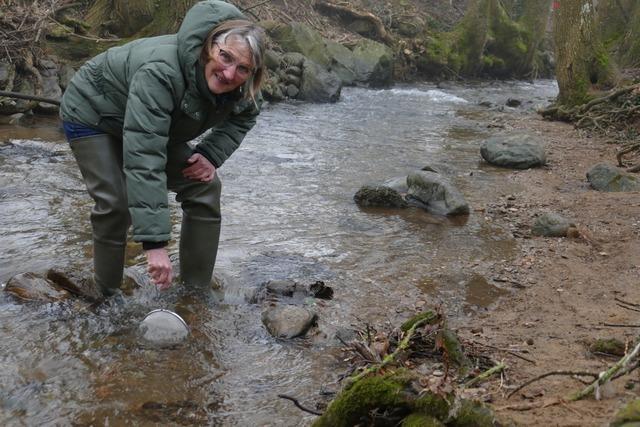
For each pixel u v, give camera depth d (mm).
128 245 5598
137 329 4168
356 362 3771
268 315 4348
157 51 3803
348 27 21812
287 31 17422
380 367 3215
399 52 21766
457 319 4562
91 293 4520
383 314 4613
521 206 7520
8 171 7695
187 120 3949
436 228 6648
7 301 4422
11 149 8797
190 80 3746
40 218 6180
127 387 3545
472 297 4980
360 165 9258
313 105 14945
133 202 3746
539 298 4945
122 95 3998
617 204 7559
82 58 13312
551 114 14484
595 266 5641
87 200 6820
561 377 3564
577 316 4578
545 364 3771
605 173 8438
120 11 14500
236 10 3830
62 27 13406
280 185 7969
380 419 2857
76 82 4145
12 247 5414
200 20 3730
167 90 3740
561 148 11234
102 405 3375
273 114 13305
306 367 3850
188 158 4328
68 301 4449
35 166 8016
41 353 3832
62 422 3219
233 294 4777
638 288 5109
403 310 4699
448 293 5039
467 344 3975
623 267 5590
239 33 3674
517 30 24234
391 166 9297
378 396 2828
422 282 5238
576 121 13703
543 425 2943
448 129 12742
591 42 14391
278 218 6691
